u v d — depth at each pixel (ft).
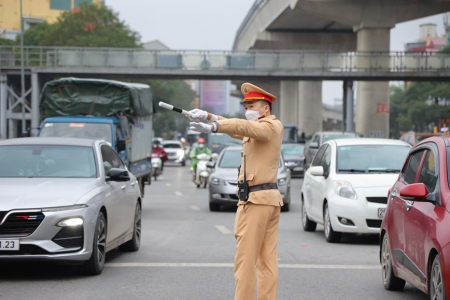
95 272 45.03
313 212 68.64
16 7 370.32
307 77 250.78
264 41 357.41
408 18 262.26
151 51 247.29
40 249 41.93
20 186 44.88
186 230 71.51
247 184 31.94
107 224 47.21
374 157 66.54
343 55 250.37
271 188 32.04
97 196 45.47
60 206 42.65
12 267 48.44
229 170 96.58
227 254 54.70
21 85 273.75
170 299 38.40
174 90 470.80
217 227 74.33
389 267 40.73
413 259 35.60
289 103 408.05
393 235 39.75
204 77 253.85
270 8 328.70
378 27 261.65
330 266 49.67
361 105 269.23
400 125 529.04
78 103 95.66
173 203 107.76
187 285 42.24
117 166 55.57
